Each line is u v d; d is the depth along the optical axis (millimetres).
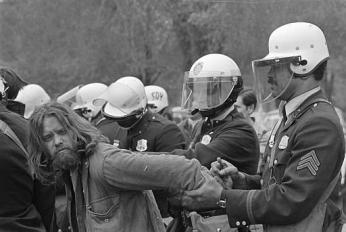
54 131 4070
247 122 5297
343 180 7785
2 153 4535
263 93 4168
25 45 21125
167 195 4344
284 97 4109
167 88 19312
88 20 19391
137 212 4145
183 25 17453
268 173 4145
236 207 3957
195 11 16844
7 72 6117
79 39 19609
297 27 4090
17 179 4590
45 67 20594
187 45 17703
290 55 4039
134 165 3963
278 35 4121
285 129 4039
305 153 3838
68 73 20000
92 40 19266
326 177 3805
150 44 18266
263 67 4141
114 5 18875
